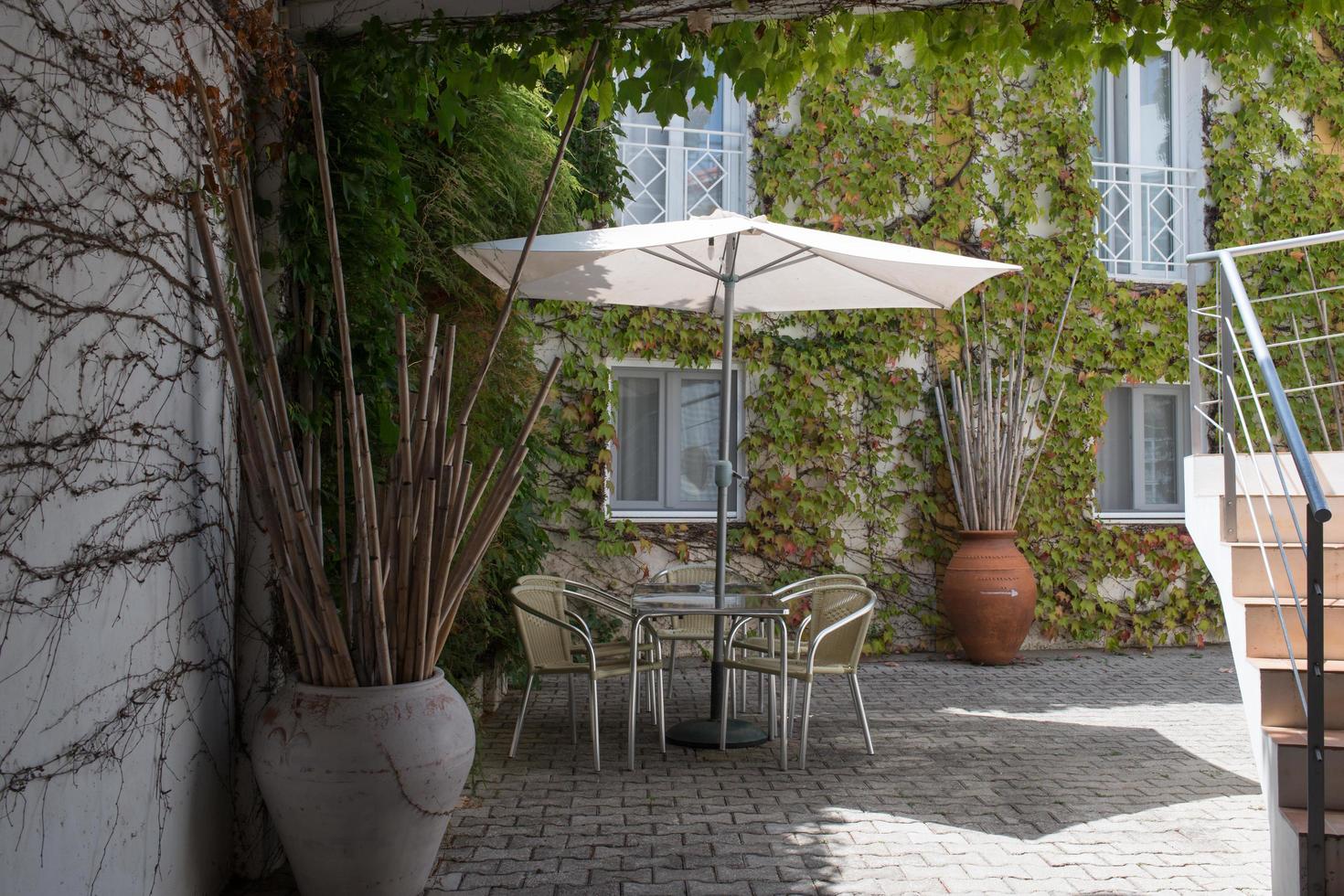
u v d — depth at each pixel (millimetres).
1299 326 9734
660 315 8641
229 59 3561
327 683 3293
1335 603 4074
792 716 6469
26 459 2287
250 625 3641
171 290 3078
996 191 9336
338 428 3617
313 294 3949
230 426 3543
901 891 3604
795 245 5598
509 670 6570
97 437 2605
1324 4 4246
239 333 3512
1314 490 3162
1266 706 3809
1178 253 9914
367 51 4043
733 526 8758
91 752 2543
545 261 5227
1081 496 9289
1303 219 9844
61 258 2457
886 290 6301
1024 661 8609
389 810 3150
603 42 4152
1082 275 9391
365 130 4203
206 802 3320
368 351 4250
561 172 6434
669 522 8625
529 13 4039
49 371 2398
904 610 8945
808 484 8859
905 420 9070
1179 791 4844
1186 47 4422
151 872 2887
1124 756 5484
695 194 9055
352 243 4184
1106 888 3639
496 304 6109
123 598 2729
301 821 3154
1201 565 9445
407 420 3477
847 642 5555
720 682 5957
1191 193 9898
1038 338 9273
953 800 4680
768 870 3791
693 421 8891
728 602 5613
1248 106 9844
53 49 2441
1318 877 3145
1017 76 4648
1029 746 5699
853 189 9062
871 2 4242
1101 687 7531
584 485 8477
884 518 8930
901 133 9125
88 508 2557
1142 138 9930
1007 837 4180
